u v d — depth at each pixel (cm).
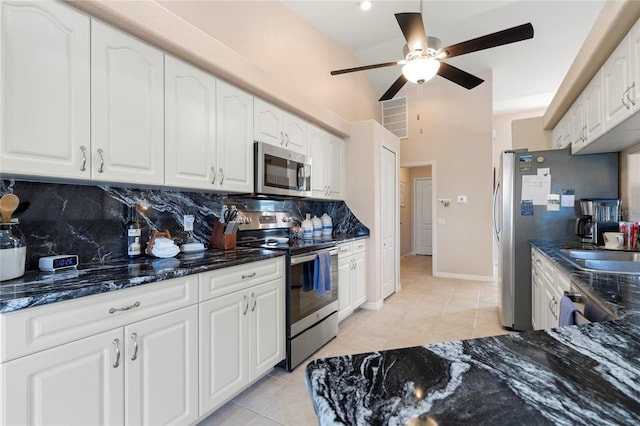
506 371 57
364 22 342
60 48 125
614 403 47
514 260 284
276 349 207
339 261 289
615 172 255
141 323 129
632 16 148
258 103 232
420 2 298
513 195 285
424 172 766
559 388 51
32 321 98
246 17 263
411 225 776
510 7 316
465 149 489
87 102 134
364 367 59
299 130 280
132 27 147
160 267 150
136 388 127
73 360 108
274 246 234
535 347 67
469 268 490
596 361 60
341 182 356
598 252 206
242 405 179
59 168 125
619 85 169
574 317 117
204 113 189
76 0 127
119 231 177
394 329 290
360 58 430
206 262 167
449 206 502
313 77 346
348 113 419
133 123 152
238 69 203
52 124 123
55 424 103
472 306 357
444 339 267
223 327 167
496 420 43
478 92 477
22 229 139
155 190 197
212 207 237
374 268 347
